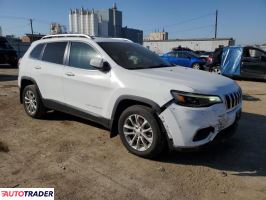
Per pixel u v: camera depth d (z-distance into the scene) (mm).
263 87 12195
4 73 16031
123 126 4512
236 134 5559
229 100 4211
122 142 4617
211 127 4004
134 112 4320
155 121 4125
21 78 6426
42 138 5195
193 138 3945
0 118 6367
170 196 3465
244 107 7898
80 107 5188
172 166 4191
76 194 3480
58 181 3752
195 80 4262
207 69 17406
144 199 3398
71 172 3982
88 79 4910
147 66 5012
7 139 5121
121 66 4676
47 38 6168
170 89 4000
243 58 14727
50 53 5859
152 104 4094
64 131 5555
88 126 5844
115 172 4000
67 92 5367
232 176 3957
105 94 4684
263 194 3547
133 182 3754
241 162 4371
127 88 4359
